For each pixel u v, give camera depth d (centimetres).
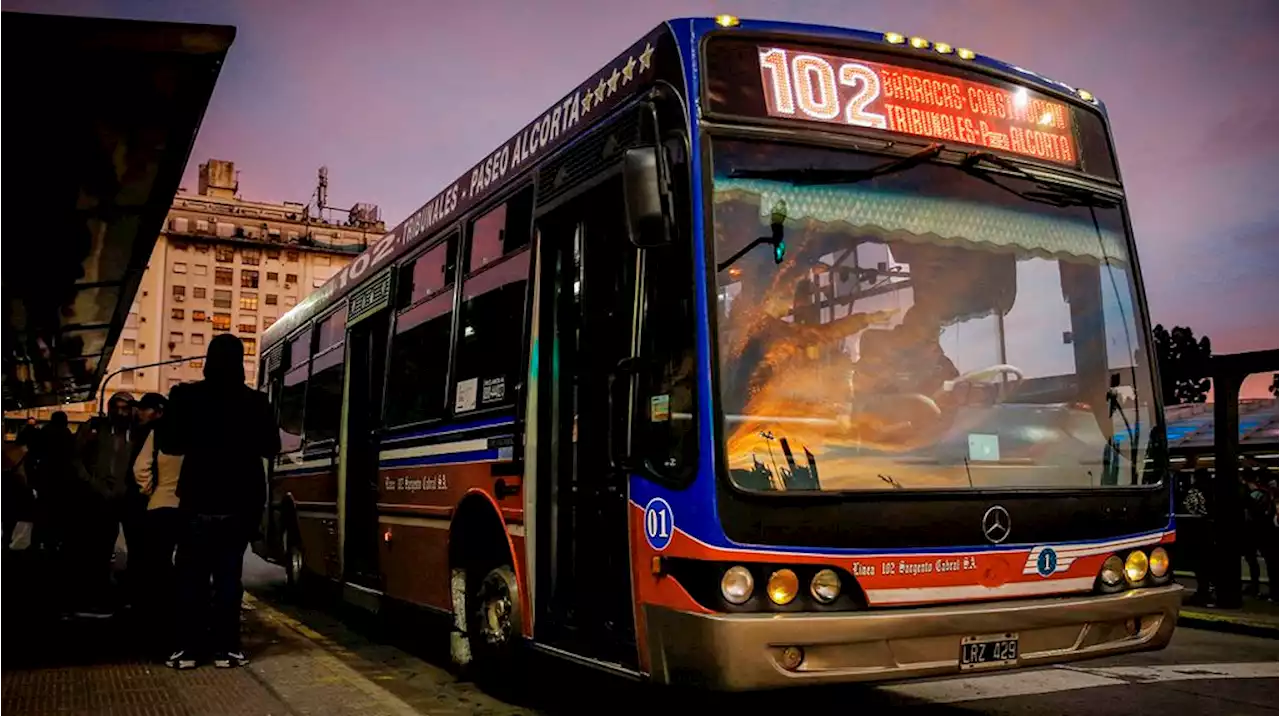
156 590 788
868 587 424
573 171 568
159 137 719
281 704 543
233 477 652
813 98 486
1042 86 551
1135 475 509
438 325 754
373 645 870
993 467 468
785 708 622
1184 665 830
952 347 484
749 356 440
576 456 545
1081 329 524
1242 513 1288
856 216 479
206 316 9588
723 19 481
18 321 1441
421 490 749
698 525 420
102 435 898
